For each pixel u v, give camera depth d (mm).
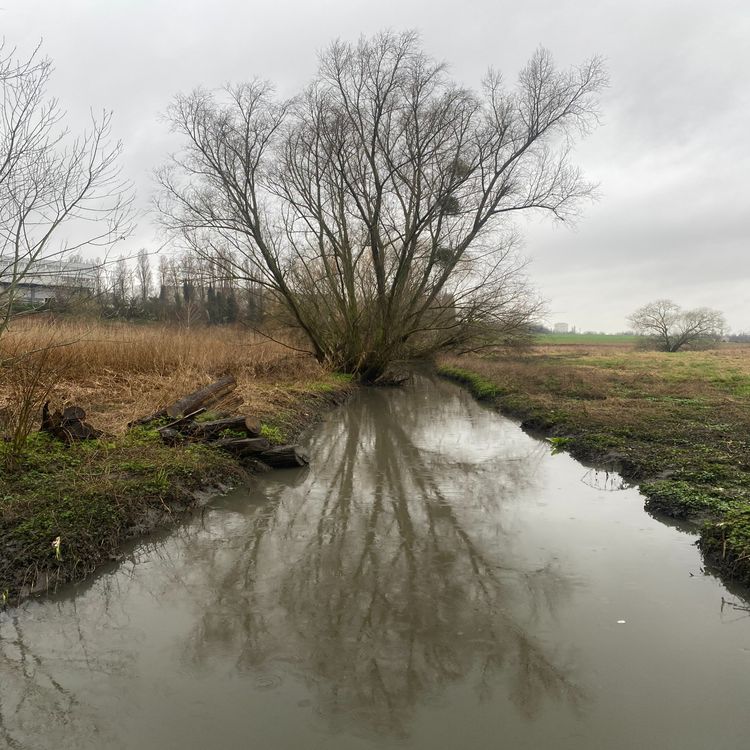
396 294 20812
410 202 19688
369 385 22547
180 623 4234
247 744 3014
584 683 3535
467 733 3104
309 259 21625
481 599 4602
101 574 5004
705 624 4234
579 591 4742
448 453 10203
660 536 5957
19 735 3082
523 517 6598
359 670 3658
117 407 10266
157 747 2996
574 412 12727
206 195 18391
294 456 8742
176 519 6234
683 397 15469
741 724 3176
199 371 13789
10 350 9867
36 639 3994
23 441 6445
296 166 19188
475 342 24750
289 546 5711
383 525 6328
